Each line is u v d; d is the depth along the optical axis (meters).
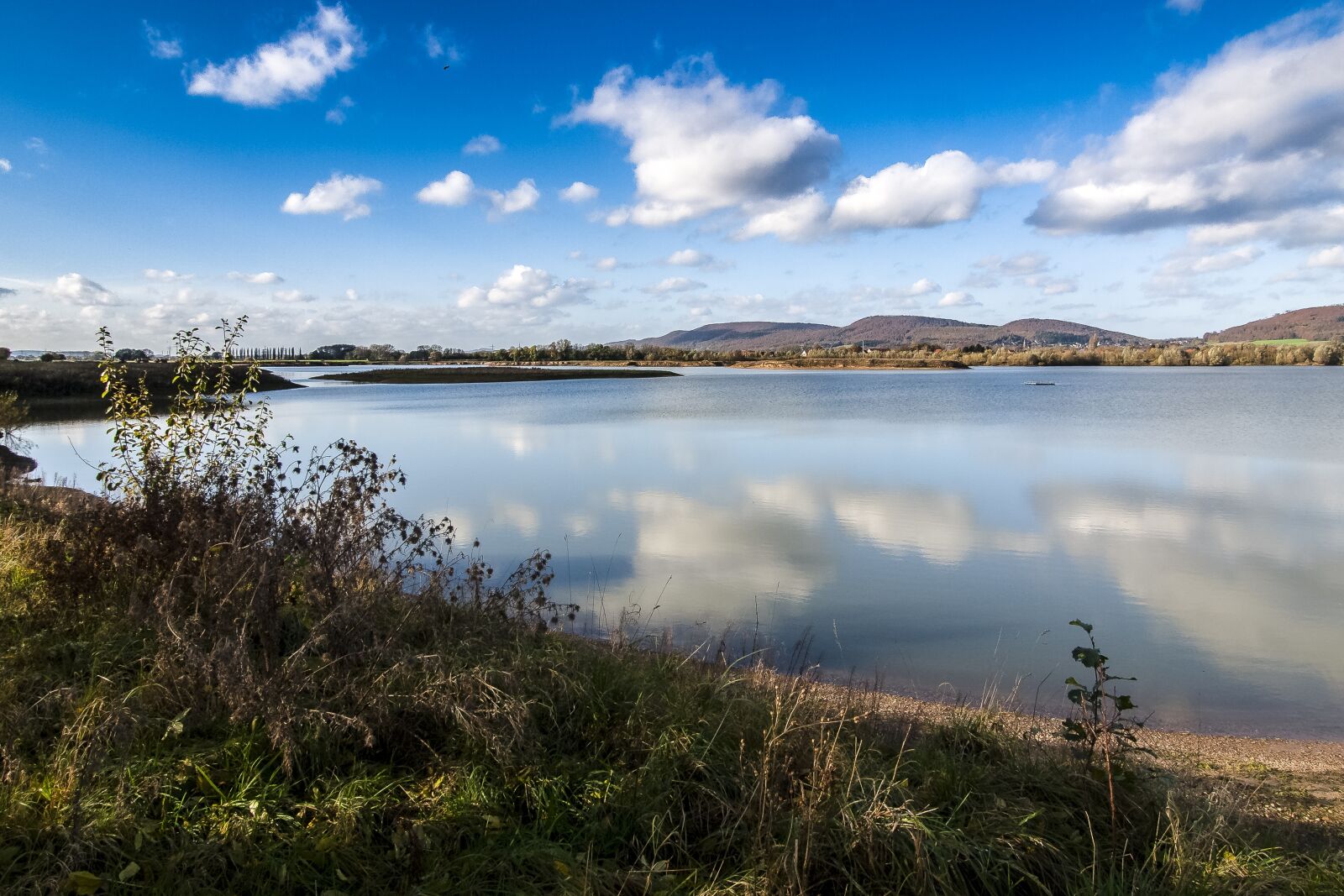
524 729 4.15
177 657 4.39
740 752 4.10
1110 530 15.70
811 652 8.69
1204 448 30.34
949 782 4.15
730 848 3.65
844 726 4.83
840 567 12.59
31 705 4.19
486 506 18.14
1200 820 3.97
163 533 5.61
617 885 3.31
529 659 4.91
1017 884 3.50
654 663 5.75
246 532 5.18
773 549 13.84
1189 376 123.88
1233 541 14.81
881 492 20.14
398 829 3.46
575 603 10.32
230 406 6.84
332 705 4.16
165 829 3.30
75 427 38.31
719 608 10.33
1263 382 99.81
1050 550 13.88
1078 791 4.21
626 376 131.75
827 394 77.12
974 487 21.05
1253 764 6.09
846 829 3.59
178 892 2.98
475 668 4.52
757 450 29.72
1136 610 10.51
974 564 12.88
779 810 3.75
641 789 3.87
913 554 13.55
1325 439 33.31
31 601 5.60
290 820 3.42
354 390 84.88
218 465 6.16
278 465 6.38
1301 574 12.43
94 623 5.24
